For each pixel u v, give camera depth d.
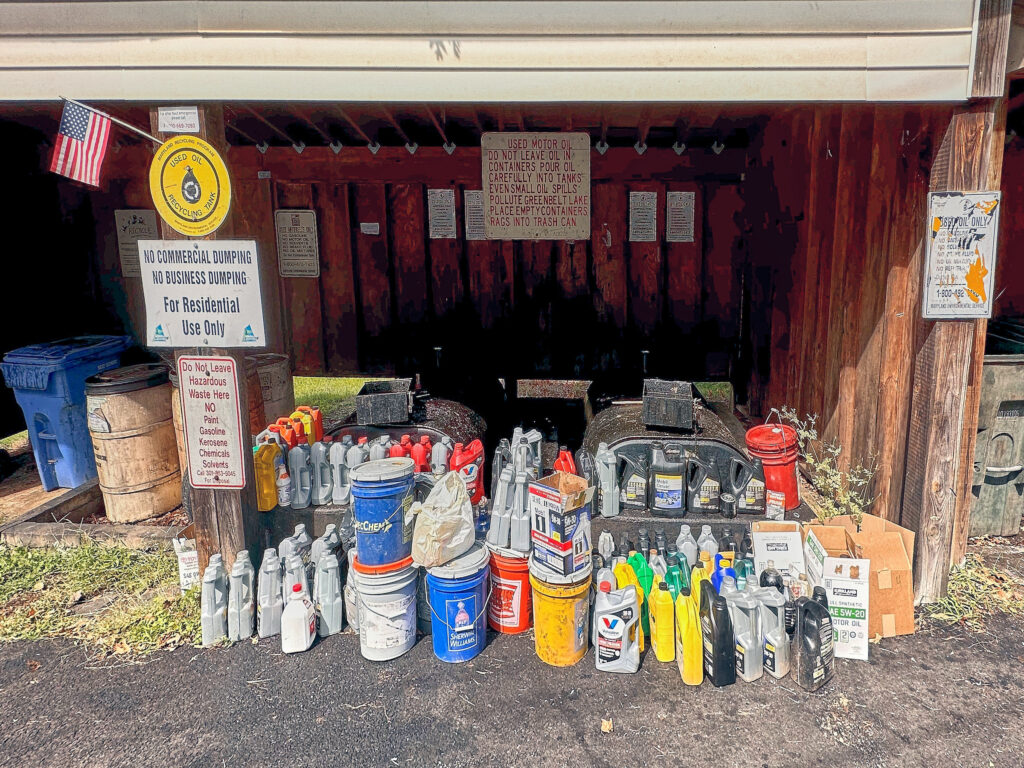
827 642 3.63
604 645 3.76
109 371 5.89
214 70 3.90
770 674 3.74
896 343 4.71
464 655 3.90
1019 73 4.04
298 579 4.09
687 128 6.63
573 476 3.99
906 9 3.71
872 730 3.33
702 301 8.27
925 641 4.02
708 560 4.05
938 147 4.01
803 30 3.76
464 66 3.86
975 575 4.69
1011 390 5.03
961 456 4.70
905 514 4.48
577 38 3.82
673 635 3.85
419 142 7.77
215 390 4.25
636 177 7.87
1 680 3.82
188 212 4.06
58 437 6.29
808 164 6.15
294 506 4.75
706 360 8.41
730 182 7.91
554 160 7.02
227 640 4.13
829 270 5.77
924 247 4.08
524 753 3.21
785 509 4.74
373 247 8.36
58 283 8.00
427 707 3.54
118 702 3.62
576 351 8.48
